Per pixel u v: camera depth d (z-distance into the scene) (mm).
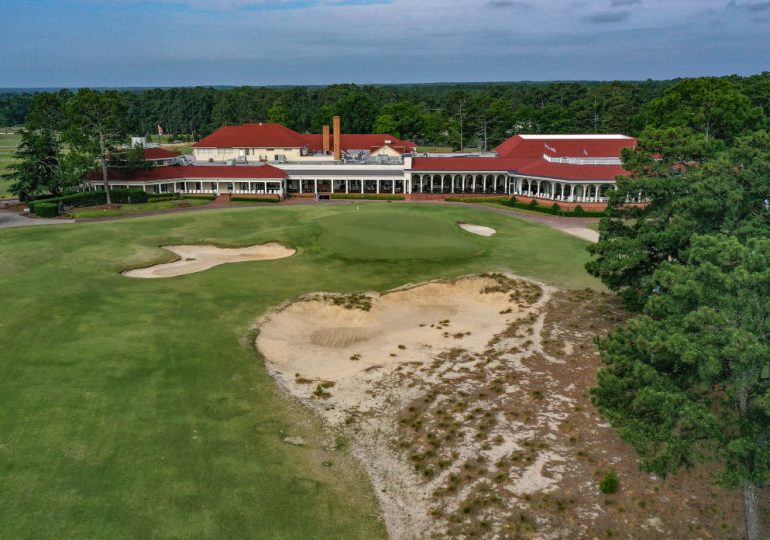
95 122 92000
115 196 94562
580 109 176625
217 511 23281
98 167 100625
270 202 101438
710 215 34406
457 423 30406
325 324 43656
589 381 34750
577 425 30203
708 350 19703
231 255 59219
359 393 33531
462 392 33594
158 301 44062
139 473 25094
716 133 100375
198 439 27766
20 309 40688
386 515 23938
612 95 178250
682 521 23500
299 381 34625
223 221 72750
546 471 26547
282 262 55750
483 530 23094
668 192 40719
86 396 30422
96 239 62000
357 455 27766
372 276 52469
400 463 27281
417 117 178375
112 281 49000
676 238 36500
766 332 19609
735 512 23938
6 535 21344
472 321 44750
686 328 21406
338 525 23125
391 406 32156
